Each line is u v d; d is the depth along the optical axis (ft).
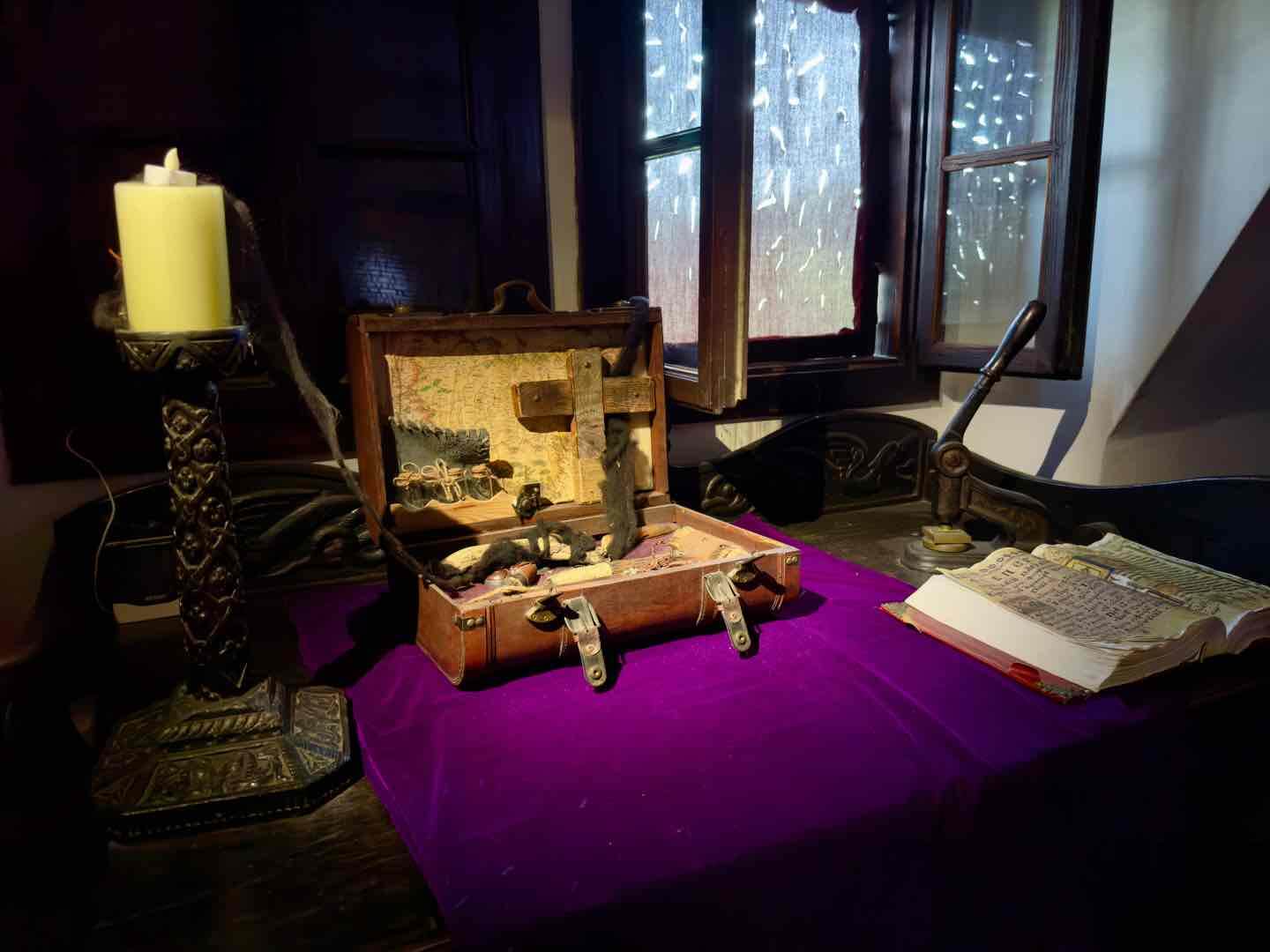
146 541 4.09
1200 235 5.67
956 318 5.92
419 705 3.26
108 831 2.53
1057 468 6.66
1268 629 3.68
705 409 4.24
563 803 2.64
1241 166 5.41
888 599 4.23
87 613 3.99
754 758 2.89
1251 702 3.42
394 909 2.25
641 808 2.62
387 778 2.79
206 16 4.11
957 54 5.55
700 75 4.29
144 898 2.30
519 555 3.90
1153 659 3.38
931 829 2.73
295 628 4.00
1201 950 3.54
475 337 4.12
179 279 2.49
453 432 4.09
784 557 3.87
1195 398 6.63
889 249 6.11
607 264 5.30
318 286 4.49
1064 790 2.99
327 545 4.52
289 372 4.37
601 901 2.25
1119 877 3.28
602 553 4.14
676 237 4.89
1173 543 4.75
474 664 3.28
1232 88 5.41
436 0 4.58
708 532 4.32
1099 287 6.35
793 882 2.52
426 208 4.72
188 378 2.61
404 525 3.99
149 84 4.06
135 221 2.44
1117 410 6.35
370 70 4.48
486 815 2.59
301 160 4.35
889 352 6.22
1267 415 7.18
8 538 4.07
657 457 4.54
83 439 4.12
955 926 2.91
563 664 3.56
